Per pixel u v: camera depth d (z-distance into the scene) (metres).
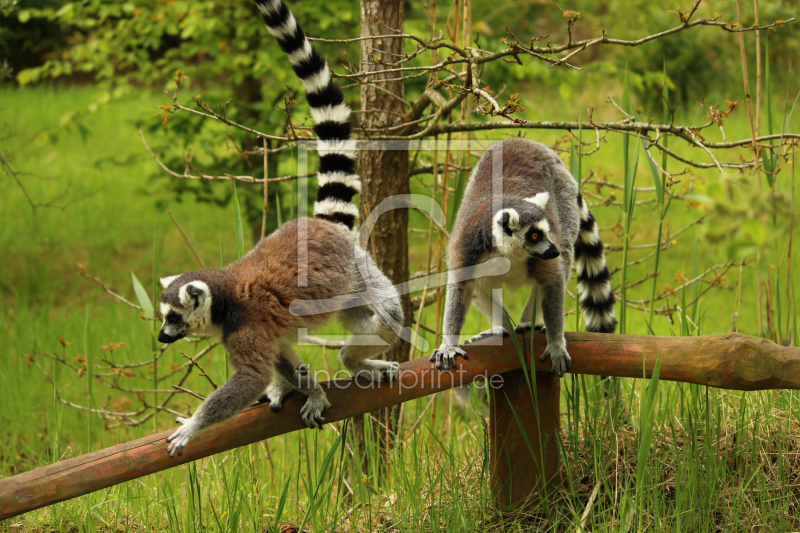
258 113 9.28
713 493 3.59
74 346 7.94
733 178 2.74
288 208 8.54
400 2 5.20
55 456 4.77
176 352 7.93
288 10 4.25
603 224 11.58
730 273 9.59
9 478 2.98
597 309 4.70
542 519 3.73
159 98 18.42
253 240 9.16
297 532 3.96
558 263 3.70
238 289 3.41
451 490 3.91
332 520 4.00
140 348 7.80
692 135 4.23
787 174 11.16
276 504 4.37
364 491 4.12
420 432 4.71
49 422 6.09
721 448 4.04
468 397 4.89
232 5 8.95
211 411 3.14
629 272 10.05
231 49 9.31
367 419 4.82
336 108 4.32
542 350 3.59
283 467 5.14
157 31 8.83
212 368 7.55
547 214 3.79
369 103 5.23
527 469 3.78
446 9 12.13
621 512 3.34
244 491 4.10
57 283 10.71
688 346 3.26
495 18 17.06
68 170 15.99
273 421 3.39
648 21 15.90
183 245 12.43
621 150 12.84
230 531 3.69
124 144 17.83
